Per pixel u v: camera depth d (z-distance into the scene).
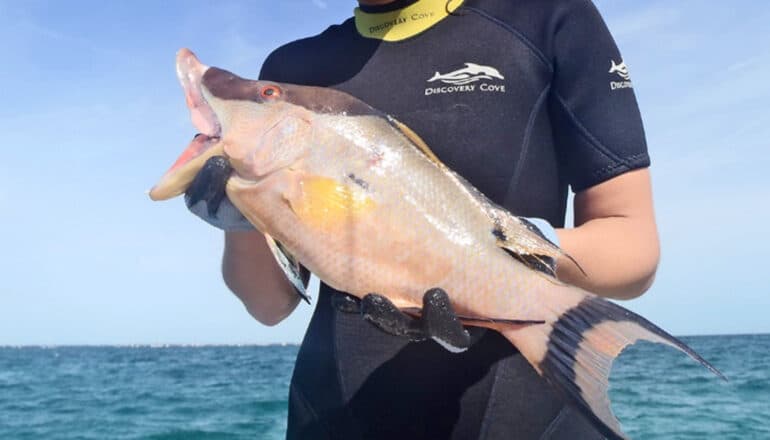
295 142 0.66
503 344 0.75
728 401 6.21
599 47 0.80
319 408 0.81
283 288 0.89
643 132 0.79
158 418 6.26
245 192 0.66
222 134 0.69
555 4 0.82
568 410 0.76
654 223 0.77
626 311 0.59
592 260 0.70
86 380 11.43
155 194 0.69
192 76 0.74
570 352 0.60
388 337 0.78
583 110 0.79
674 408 5.80
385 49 0.85
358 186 0.64
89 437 5.32
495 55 0.81
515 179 0.78
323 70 0.88
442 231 0.63
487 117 0.79
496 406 0.73
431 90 0.81
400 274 0.63
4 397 8.40
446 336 0.57
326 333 0.82
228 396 8.15
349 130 0.66
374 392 0.77
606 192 0.77
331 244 0.64
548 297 0.62
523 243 0.63
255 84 0.70
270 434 5.30
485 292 0.62
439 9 0.84
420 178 0.64
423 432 0.74
